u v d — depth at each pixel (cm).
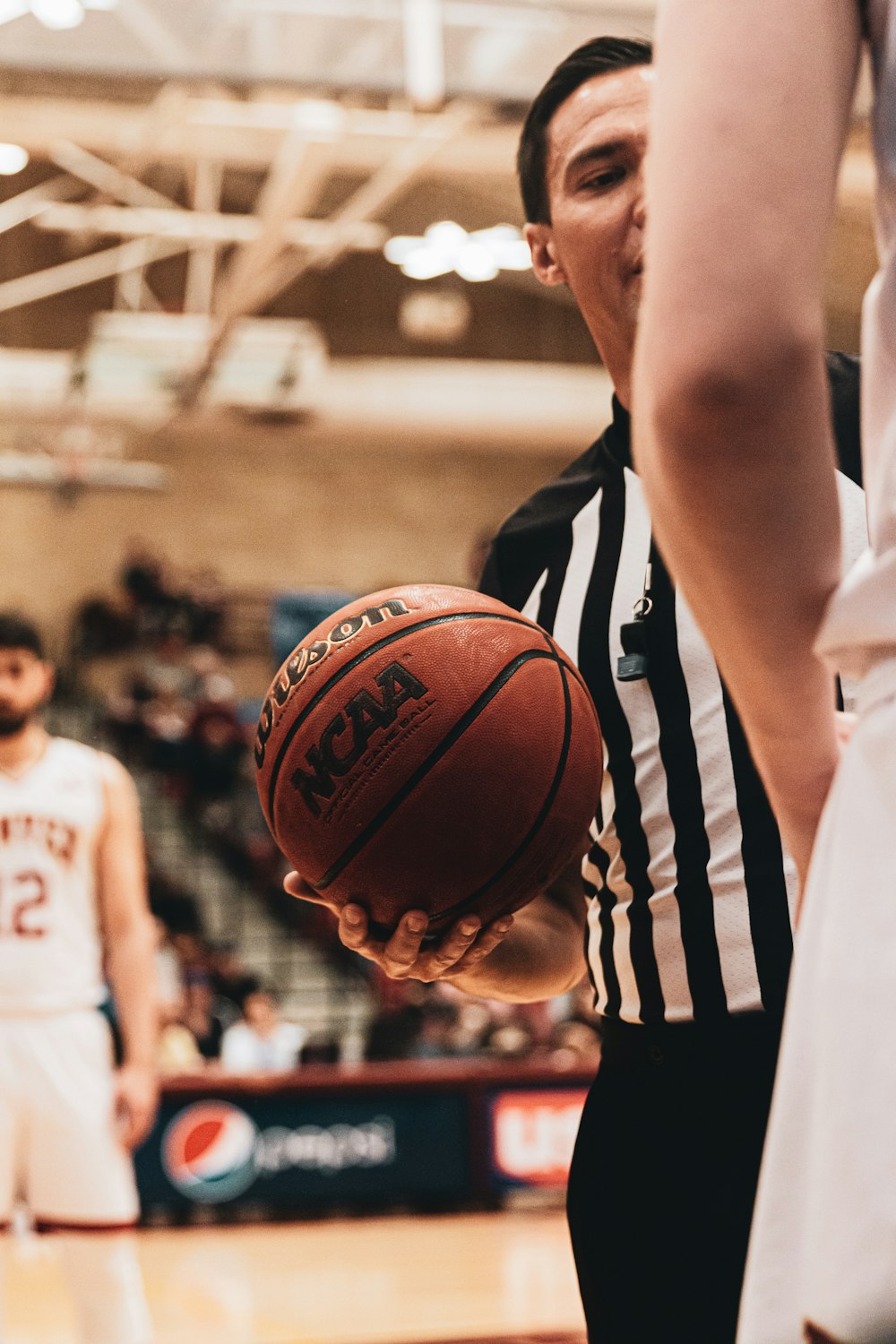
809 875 67
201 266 1351
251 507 1645
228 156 1038
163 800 1435
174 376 1362
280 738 121
